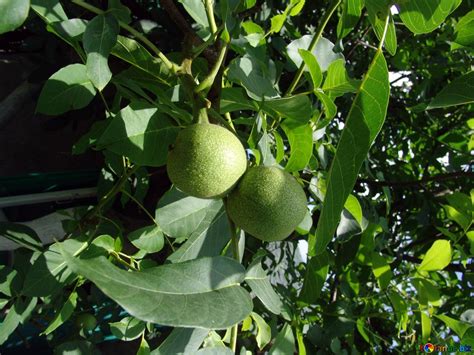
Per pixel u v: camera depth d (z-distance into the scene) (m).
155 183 0.47
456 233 0.55
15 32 0.52
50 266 0.29
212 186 0.24
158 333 0.52
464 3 0.47
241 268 0.20
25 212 0.44
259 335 0.32
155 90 0.30
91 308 0.39
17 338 0.48
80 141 0.34
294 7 0.31
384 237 0.54
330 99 0.28
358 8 0.28
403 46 0.61
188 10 0.33
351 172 0.20
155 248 0.31
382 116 0.20
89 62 0.21
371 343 0.46
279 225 0.25
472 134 0.57
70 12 0.42
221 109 0.29
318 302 0.51
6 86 0.57
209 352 0.22
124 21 0.26
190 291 0.18
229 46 0.31
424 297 0.42
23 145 0.56
